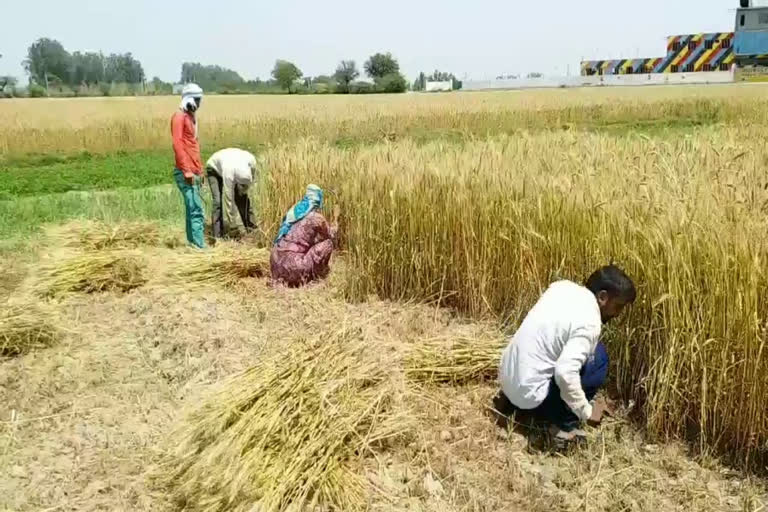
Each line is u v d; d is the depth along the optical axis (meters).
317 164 8.55
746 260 3.69
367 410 3.93
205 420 3.65
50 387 4.92
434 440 4.11
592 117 31.42
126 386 4.95
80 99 44.06
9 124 23.86
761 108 29.86
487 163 6.34
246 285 7.34
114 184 15.38
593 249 5.01
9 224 10.23
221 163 8.86
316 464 3.49
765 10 57.34
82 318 6.35
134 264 7.31
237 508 3.17
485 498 3.64
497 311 6.10
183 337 5.80
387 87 73.81
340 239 8.28
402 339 5.60
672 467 3.92
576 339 3.93
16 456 4.05
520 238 5.61
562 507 3.59
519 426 4.32
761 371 3.72
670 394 4.12
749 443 3.81
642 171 5.48
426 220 6.45
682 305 4.03
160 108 32.16
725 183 4.66
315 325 6.09
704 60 67.56
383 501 3.56
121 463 3.96
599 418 4.26
